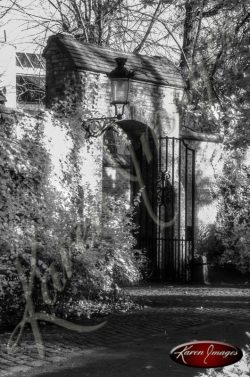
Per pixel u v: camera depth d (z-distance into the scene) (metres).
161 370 7.13
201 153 18.80
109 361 7.58
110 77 14.56
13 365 7.38
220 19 20.11
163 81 16.77
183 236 17.66
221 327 9.79
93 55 15.69
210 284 16.41
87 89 15.08
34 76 26.72
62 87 15.31
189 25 21.69
